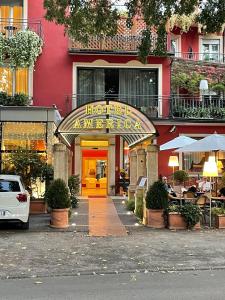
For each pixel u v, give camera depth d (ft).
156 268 31.58
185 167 84.12
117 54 82.69
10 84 79.71
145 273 30.35
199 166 83.92
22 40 73.87
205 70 89.81
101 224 50.55
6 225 50.11
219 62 92.17
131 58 83.87
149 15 44.24
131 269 31.30
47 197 48.96
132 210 61.82
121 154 85.87
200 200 52.49
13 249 37.73
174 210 48.19
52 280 28.48
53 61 82.38
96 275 29.84
